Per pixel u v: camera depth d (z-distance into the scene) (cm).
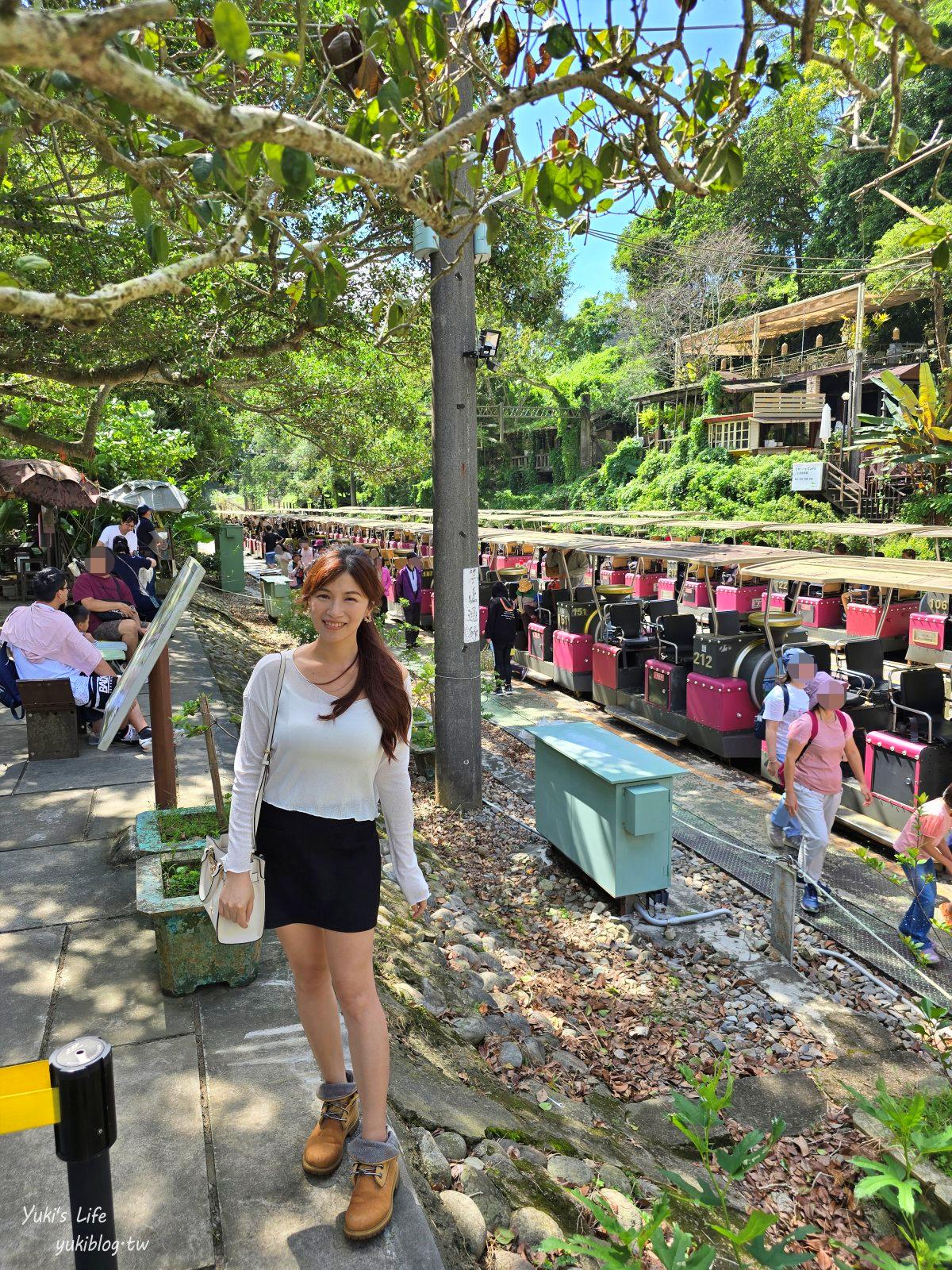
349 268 715
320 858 221
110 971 369
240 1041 318
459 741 790
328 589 213
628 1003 504
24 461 1124
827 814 595
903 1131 205
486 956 527
